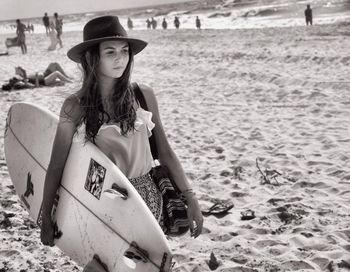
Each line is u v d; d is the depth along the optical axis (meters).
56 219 2.24
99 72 1.98
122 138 2.03
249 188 5.09
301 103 9.14
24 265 3.43
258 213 4.39
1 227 4.11
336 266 3.33
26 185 2.59
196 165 6.02
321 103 8.91
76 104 1.99
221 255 3.59
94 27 1.93
